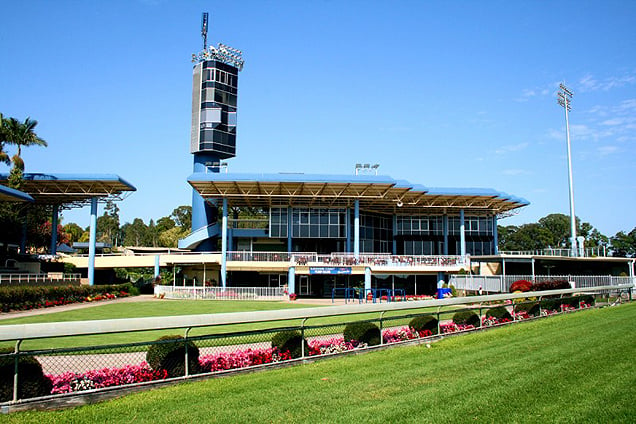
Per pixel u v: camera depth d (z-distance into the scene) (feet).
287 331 40.73
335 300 143.33
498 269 182.60
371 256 154.71
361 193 159.02
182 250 207.31
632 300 112.47
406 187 150.61
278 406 27.30
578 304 90.48
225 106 190.29
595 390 30.22
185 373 33.30
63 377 29.58
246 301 134.92
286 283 175.42
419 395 29.48
